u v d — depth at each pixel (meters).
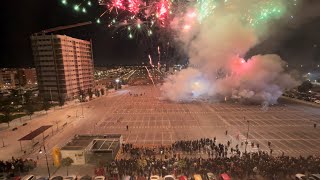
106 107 111.62
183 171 43.12
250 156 48.25
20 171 45.91
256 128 72.62
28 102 120.62
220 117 87.31
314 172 41.12
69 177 41.03
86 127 77.81
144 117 89.56
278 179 39.81
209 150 54.06
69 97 139.25
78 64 151.25
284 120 81.62
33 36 135.00
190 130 71.69
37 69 138.50
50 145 61.47
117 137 58.75
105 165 46.75
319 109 98.06
